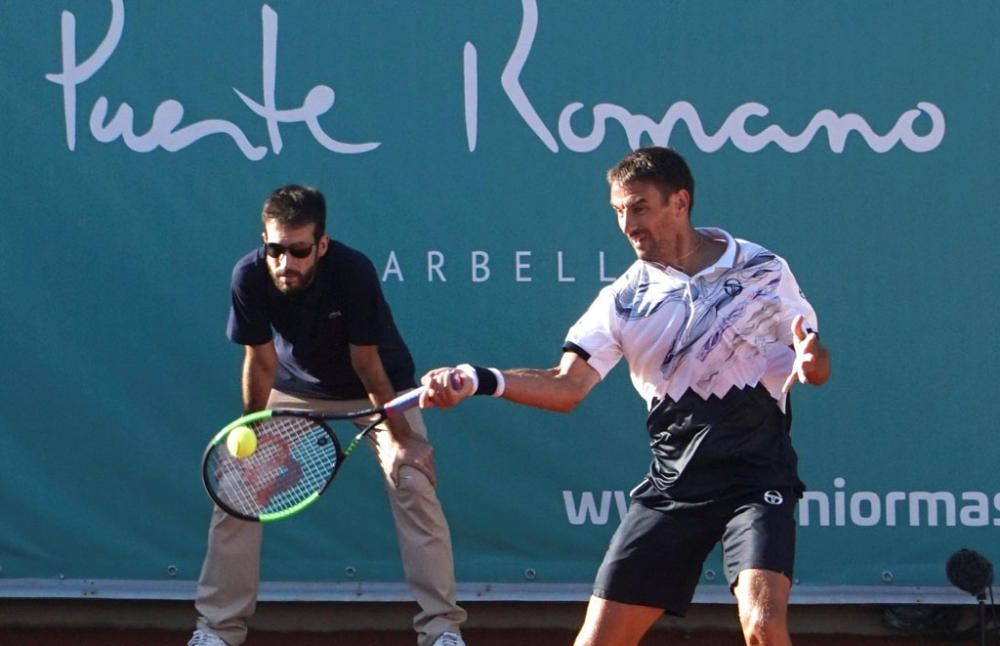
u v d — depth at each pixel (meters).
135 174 19.47
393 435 16.98
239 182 19.45
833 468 19.30
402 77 19.42
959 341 19.16
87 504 19.52
